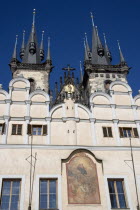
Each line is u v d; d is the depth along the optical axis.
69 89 49.66
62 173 27.62
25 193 26.05
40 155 28.48
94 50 65.94
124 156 29.44
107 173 28.09
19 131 30.06
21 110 31.67
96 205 26.00
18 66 55.25
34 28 67.31
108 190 27.00
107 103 33.69
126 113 33.16
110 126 31.78
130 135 31.48
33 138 29.66
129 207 26.27
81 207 25.72
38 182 26.81
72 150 29.14
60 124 31.11
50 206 25.75
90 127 31.33
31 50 62.72
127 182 27.73
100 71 56.16
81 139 30.33
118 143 30.48
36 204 25.52
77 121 31.55
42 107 32.19
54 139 29.86
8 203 25.58
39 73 54.81
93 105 33.16
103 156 29.22
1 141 29.00
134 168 28.72
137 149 30.11
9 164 27.61
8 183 26.69
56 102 39.53
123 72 56.72
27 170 27.42
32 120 31.06
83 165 28.27
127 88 35.34
